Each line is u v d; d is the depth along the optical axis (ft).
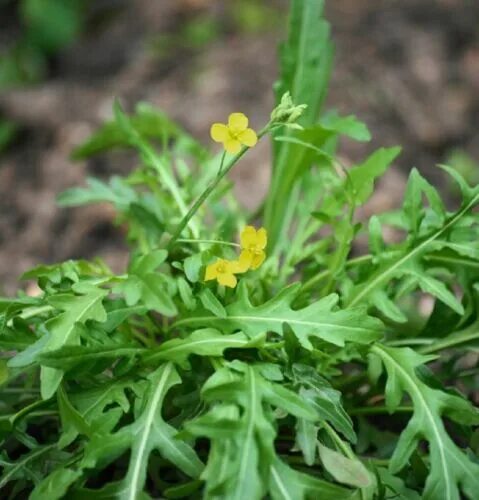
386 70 3.13
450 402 1.14
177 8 3.52
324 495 1.04
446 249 1.32
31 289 2.06
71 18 3.58
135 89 3.14
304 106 1.11
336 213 1.43
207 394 1.06
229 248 1.33
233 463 1.01
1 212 2.63
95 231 2.50
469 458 1.16
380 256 1.31
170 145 2.77
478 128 2.95
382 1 3.46
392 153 1.36
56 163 2.76
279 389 1.08
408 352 1.19
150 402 1.12
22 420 1.25
